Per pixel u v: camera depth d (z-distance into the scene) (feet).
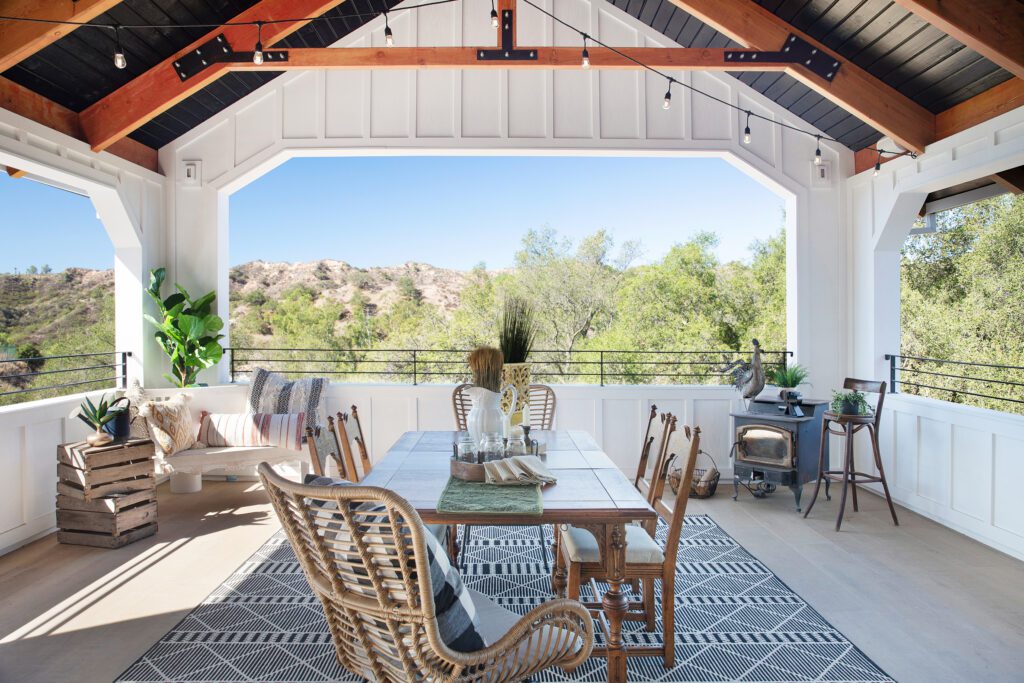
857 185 16.62
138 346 16.08
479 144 17.13
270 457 14.78
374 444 17.04
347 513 4.17
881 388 13.34
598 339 44.78
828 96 13.80
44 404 12.53
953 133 13.12
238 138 17.26
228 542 12.07
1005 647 8.00
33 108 12.63
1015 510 11.21
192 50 13.69
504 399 9.02
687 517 13.79
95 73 13.23
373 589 4.42
